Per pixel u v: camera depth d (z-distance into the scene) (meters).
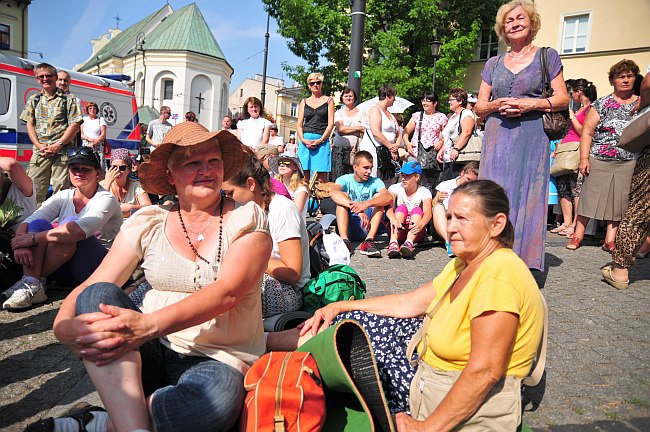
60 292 4.26
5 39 31.58
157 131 13.43
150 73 45.97
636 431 2.31
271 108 70.56
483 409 1.97
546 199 4.04
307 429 1.91
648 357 3.06
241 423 1.98
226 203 2.29
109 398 1.84
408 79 19.72
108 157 10.52
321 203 6.61
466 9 20.58
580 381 2.78
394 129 7.69
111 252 2.25
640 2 17.30
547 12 19.20
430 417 2.00
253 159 3.23
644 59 17.45
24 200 4.55
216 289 2.04
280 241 3.25
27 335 3.39
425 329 2.27
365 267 5.33
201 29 47.47
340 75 20.14
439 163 7.53
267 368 2.07
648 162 4.28
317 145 7.67
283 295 3.19
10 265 4.05
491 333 1.89
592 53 18.30
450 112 20.67
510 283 1.93
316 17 19.52
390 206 5.99
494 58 4.30
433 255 5.96
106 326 1.83
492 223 2.07
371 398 2.10
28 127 6.70
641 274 4.95
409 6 20.05
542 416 2.44
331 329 2.22
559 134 3.99
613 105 5.50
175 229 2.25
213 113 47.56
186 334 2.20
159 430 1.87
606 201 5.67
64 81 7.18
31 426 1.86
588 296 4.23
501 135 4.15
